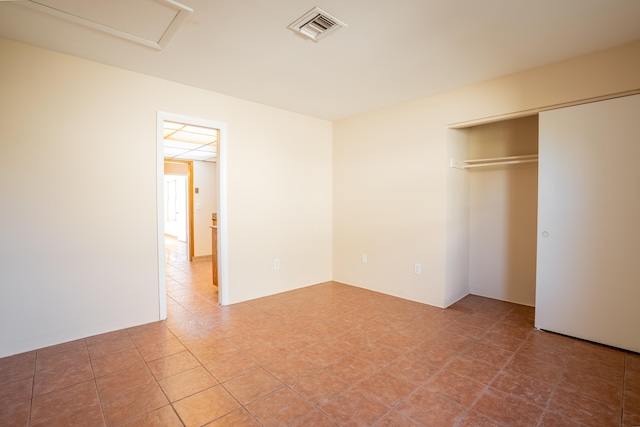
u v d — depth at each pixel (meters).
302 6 1.90
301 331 2.89
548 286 2.82
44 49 2.48
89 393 1.94
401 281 3.91
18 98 2.40
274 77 3.03
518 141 3.60
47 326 2.56
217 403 1.85
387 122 4.00
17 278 2.43
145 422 1.69
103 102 2.77
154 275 3.09
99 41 2.36
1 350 2.37
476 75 2.97
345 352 2.48
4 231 2.38
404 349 2.53
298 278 4.36
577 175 2.64
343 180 4.61
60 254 2.60
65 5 1.89
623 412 1.75
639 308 2.40
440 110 3.46
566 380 2.07
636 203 2.39
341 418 1.71
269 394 1.93
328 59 2.64
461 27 2.15
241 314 3.33
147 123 3.00
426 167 3.61
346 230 4.59
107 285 2.83
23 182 2.44
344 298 3.88
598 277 2.57
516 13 1.97
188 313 3.35
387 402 1.85
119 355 2.42
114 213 2.85
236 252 3.70
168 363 2.30
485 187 3.87
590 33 2.23
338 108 4.05
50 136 2.54
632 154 2.40
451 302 3.64
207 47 2.44
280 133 4.09
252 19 2.04
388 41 2.33
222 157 3.54
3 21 2.08
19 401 1.86
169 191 12.45
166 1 1.85
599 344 2.58
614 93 2.44
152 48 2.46
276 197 4.07
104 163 2.79
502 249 3.76
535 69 2.80
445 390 1.97
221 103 3.50
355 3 1.87
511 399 1.87
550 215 2.79
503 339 2.70
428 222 3.62
